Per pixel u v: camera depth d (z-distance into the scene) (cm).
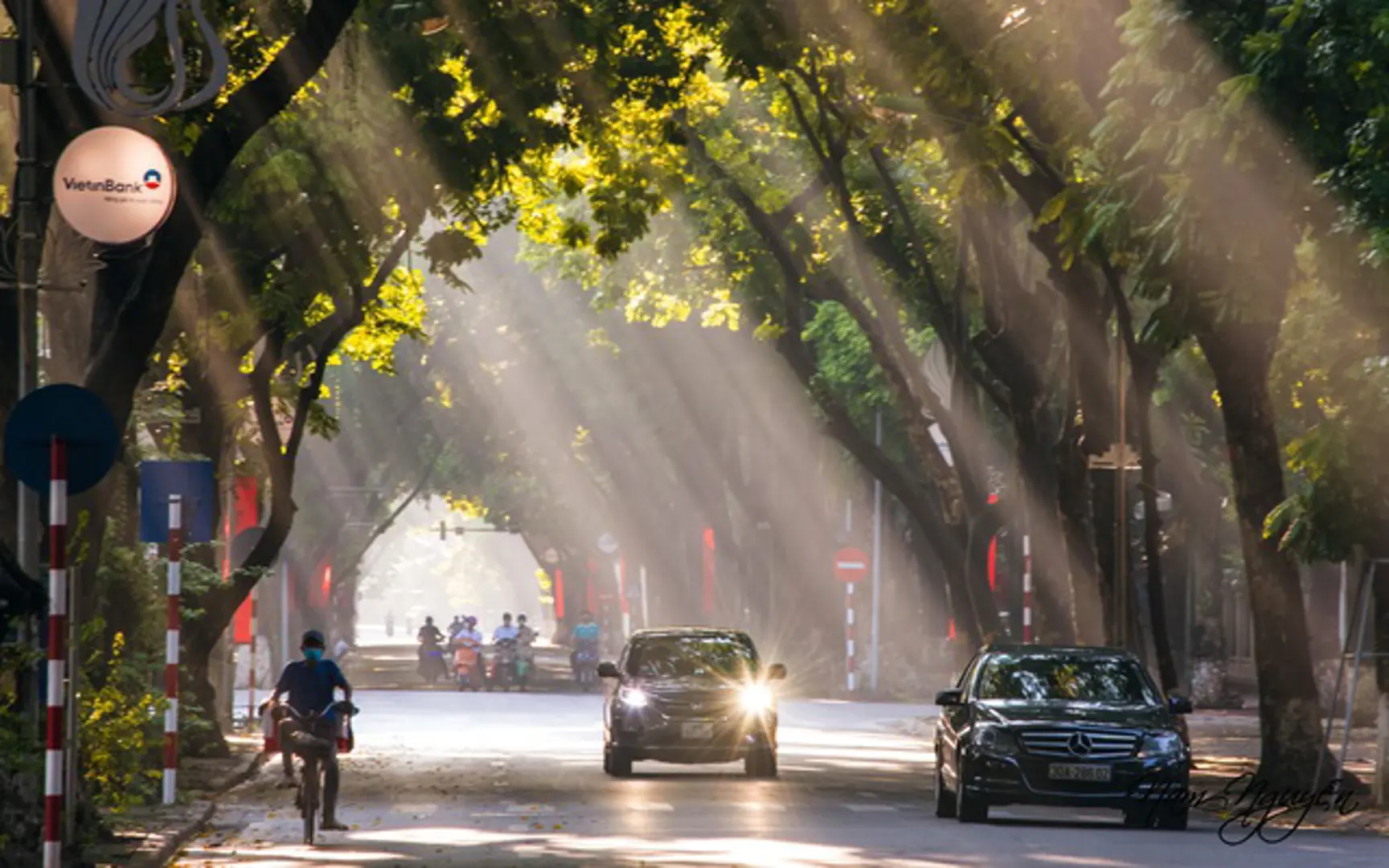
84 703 6050
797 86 10750
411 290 11475
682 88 8275
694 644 9006
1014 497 11369
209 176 5391
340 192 7375
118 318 5350
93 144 4556
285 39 5772
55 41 5016
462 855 5534
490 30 7069
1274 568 7925
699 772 9050
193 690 9288
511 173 9544
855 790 8031
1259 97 5931
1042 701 6625
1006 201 9269
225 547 10488
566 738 11519
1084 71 6956
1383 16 5716
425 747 10644
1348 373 6969
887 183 10556
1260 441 7888
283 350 9881
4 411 5016
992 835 6103
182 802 6988
